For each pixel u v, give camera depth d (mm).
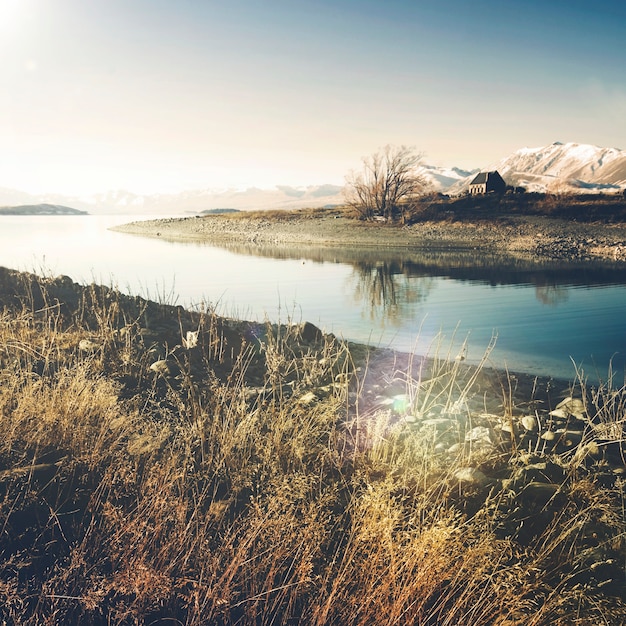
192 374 6727
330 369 7566
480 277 21484
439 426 5371
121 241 46688
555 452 4805
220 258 30422
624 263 26500
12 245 40781
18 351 6168
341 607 2721
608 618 2674
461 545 2920
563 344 10250
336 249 36906
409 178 54938
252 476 3953
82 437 3881
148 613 2607
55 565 2729
